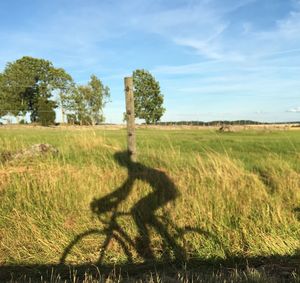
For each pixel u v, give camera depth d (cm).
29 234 607
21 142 1073
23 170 753
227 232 618
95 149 943
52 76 7519
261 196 679
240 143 1543
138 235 616
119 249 598
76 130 1406
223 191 675
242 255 588
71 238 604
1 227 619
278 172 775
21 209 648
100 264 571
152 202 657
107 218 637
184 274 508
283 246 592
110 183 693
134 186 686
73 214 642
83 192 666
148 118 6394
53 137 1353
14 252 583
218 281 454
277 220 633
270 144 1482
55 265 567
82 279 519
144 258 591
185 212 643
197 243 606
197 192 674
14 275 538
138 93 6319
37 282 502
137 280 482
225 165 755
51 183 681
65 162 809
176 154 883
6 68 7456
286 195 687
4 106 7231
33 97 7519
